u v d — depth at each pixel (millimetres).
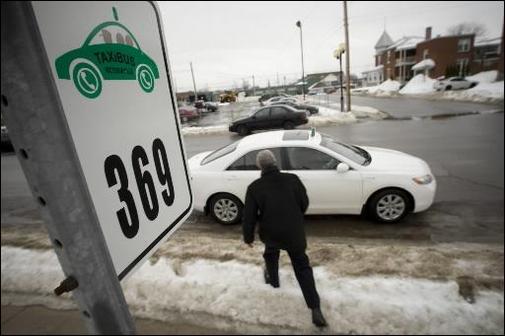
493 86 16891
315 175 3838
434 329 2387
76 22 451
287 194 2385
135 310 2758
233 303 2744
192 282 2986
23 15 370
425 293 2711
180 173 771
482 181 5242
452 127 9164
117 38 540
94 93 500
